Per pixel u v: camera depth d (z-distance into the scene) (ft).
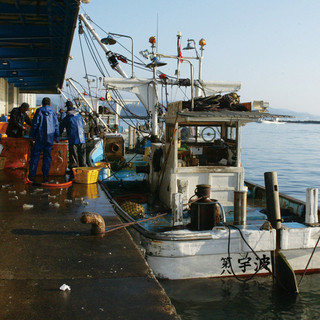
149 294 10.29
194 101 23.99
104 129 64.95
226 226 18.95
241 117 22.21
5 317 8.97
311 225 19.35
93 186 25.50
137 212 22.58
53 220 17.25
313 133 302.45
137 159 48.08
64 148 29.04
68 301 9.82
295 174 67.51
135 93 42.65
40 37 44.75
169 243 17.89
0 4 37.63
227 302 17.49
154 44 37.99
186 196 23.40
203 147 26.58
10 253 13.14
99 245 14.15
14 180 26.20
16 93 99.09
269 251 19.17
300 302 17.65
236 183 23.88
